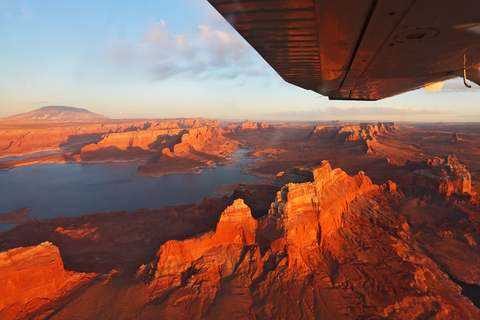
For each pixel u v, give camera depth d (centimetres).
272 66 600
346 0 297
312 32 405
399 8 304
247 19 370
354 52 488
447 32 373
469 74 574
